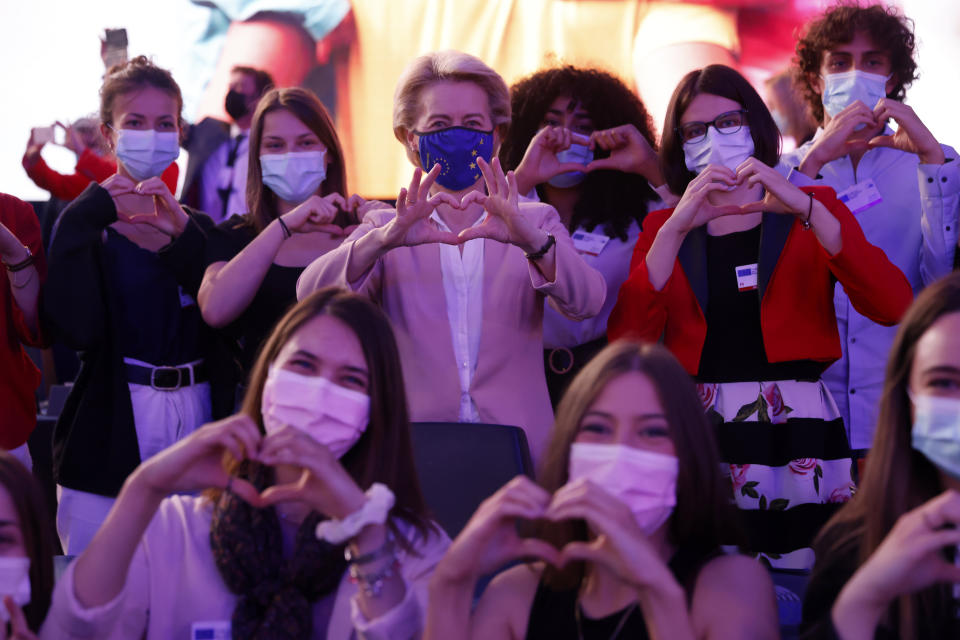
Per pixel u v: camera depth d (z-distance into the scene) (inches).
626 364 60.0
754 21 236.5
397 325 98.2
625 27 243.3
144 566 64.7
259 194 115.9
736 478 93.5
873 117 110.8
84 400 106.8
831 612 55.3
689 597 58.4
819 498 92.8
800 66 129.3
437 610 56.7
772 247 96.0
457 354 96.5
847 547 62.5
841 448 95.3
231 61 248.8
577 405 60.3
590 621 59.8
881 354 120.3
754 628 56.4
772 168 100.7
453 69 100.2
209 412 112.1
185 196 242.4
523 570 64.1
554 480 60.4
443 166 100.0
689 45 239.9
